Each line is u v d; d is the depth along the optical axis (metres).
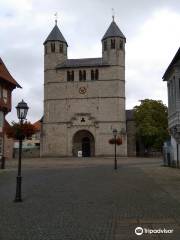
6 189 20.94
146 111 89.62
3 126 44.12
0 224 11.41
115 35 90.31
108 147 87.50
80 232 10.16
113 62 89.69
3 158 40.56
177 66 35.25
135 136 95.19
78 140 89.94
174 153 39.72
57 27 94.19
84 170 38.44
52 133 89.69
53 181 25.58
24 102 19.34
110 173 33.41
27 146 117.31
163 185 22.19
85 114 89.00
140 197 17.02
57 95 90.50
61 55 92.06
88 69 90.19
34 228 10.77
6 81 43.59
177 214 12.60
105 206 14.59
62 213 13.15
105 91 89.12
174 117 36.59
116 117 88.00
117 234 9.84
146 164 50.47
